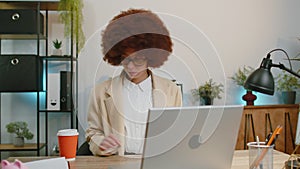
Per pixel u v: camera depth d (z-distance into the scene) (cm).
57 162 120
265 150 125
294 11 341
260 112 297
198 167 122
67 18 283
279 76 336
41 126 316
